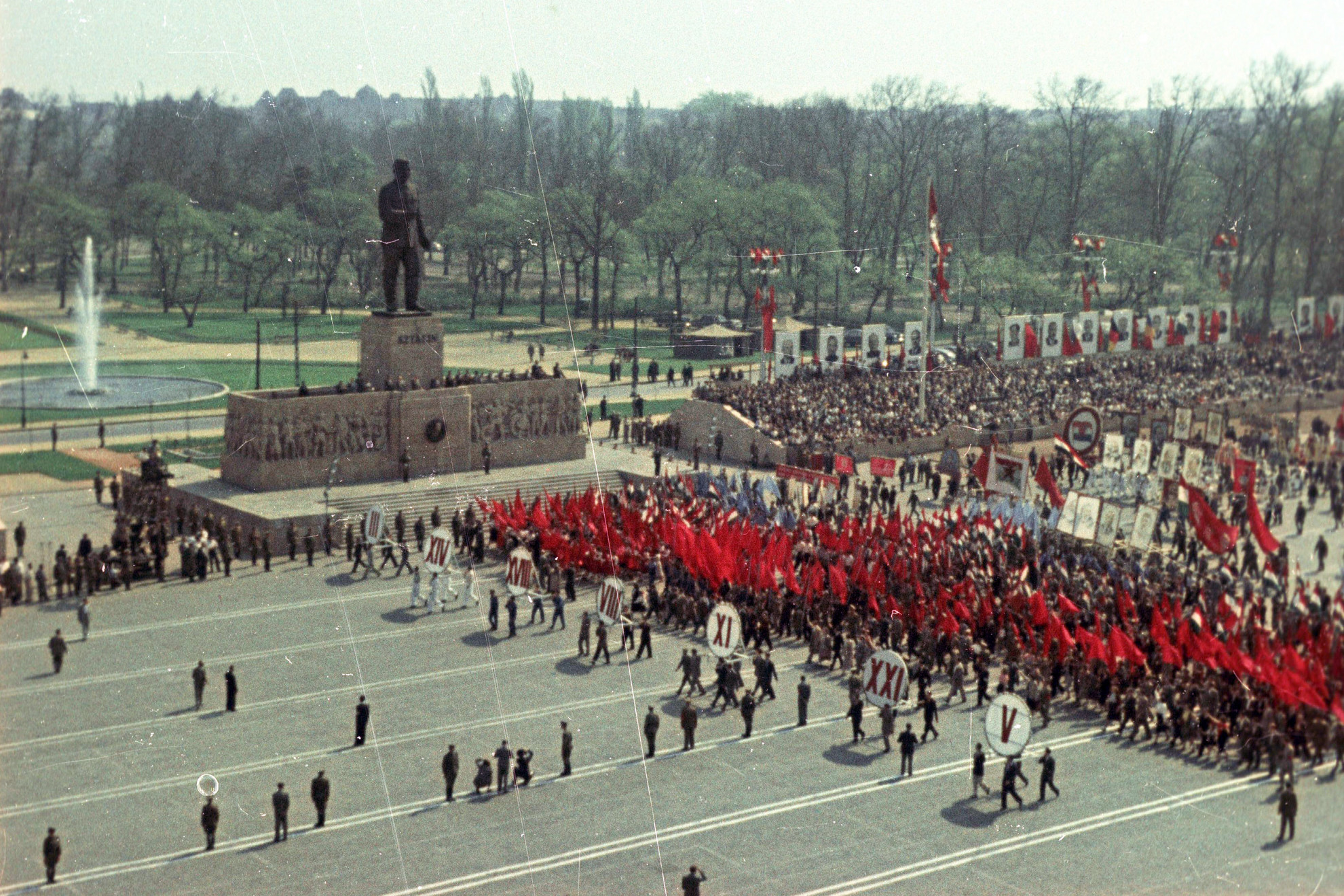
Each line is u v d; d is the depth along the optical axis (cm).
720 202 17550
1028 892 3894
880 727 5478
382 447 9562
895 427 11006
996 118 16088
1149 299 11275
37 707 5556
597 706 5750
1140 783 4569
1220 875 3578
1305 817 3112
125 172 13650
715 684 6022
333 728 5453
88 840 4403
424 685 5969
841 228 18300
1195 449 6147
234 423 9281
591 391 13888
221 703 5688
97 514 8244
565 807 4744
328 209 17475
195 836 4462
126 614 6931
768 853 4353
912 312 18162
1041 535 7250
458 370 13538
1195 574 5594
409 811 4700
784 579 6925
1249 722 4194
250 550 8194
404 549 8019
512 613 6681
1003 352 12731
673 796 4831
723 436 10981
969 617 6159
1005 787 4600
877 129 17875
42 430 10125
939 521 7881
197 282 16212
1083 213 13462
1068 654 5716
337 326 16612
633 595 7056
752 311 18475
